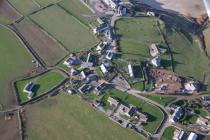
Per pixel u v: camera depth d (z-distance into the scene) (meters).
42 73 149.12
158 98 139.75
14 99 138.50
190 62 158.88
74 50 159.88
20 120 131.12
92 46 161.75
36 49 160.25
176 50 163.62
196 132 128.25
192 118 133.00
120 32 169.62
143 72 149.88
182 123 130.88
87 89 141.62
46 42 163.88
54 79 146.50
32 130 128.38
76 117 132.75
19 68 151.25
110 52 156.88
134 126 129.38
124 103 136.75
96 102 137.00
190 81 148.12
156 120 131.62
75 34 168.62
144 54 158.75
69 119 132.12
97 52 158.25
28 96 139.25
